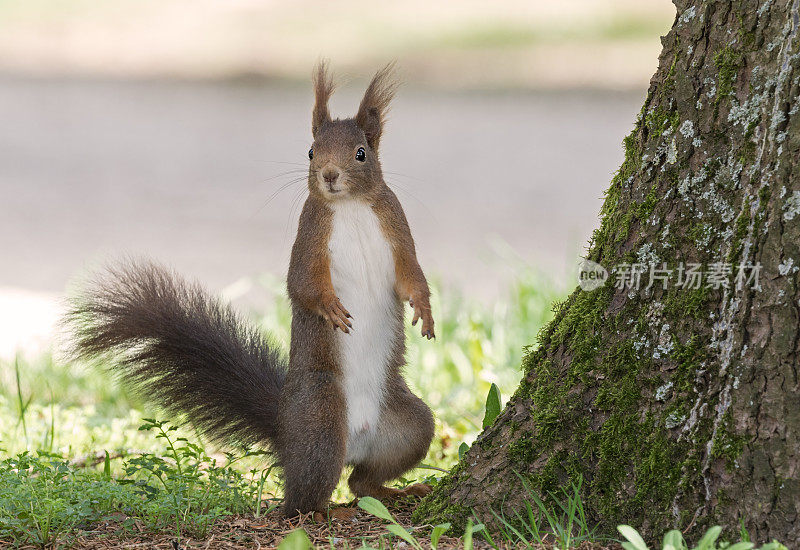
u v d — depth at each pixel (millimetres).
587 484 7336
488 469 7758
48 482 8359
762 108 6809
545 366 7754
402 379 9203
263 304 17531
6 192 25531
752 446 6652
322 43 39750
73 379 13930
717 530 5965
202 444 9859
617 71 35031
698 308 6980
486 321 14805
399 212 9008
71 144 30953
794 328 6566
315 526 8109
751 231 6781
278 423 9000
